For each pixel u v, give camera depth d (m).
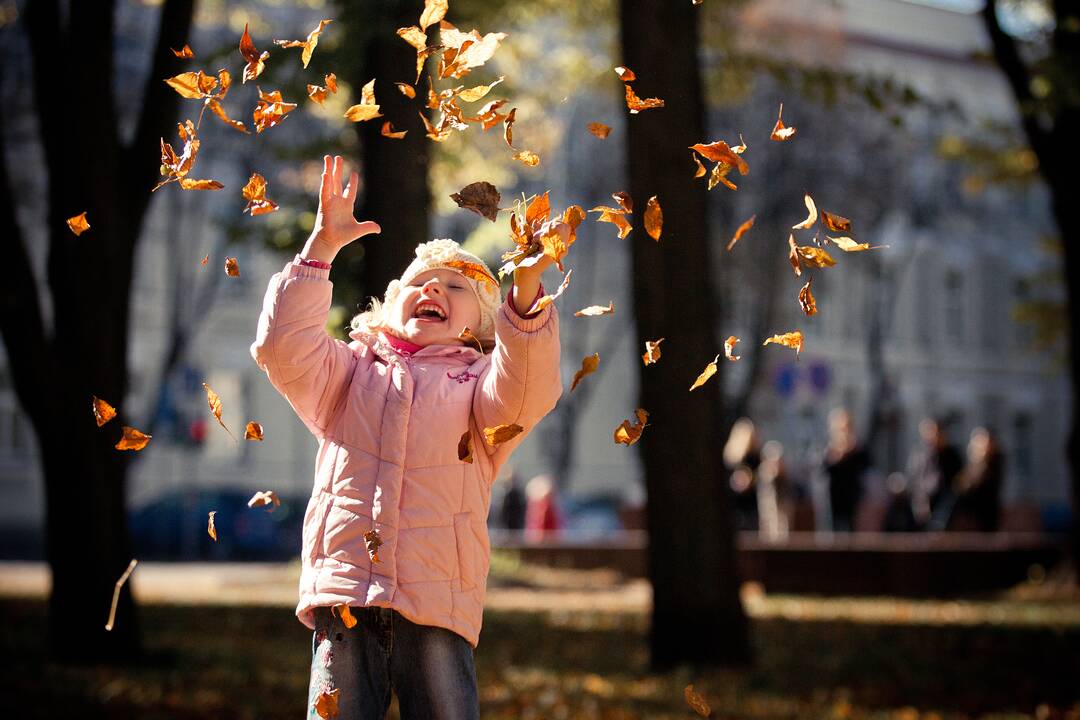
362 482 4.24
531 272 4.07
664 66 11.08
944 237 57.66
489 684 10.09
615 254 48.00
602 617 16.38
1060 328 27.92
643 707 9.01
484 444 4.36
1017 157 22.66
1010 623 15.18
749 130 38.47
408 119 10.32
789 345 4.03
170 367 36.09
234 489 38.81
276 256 15.36
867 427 55.72
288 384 4.32
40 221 32.50
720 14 17.53
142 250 40.91
